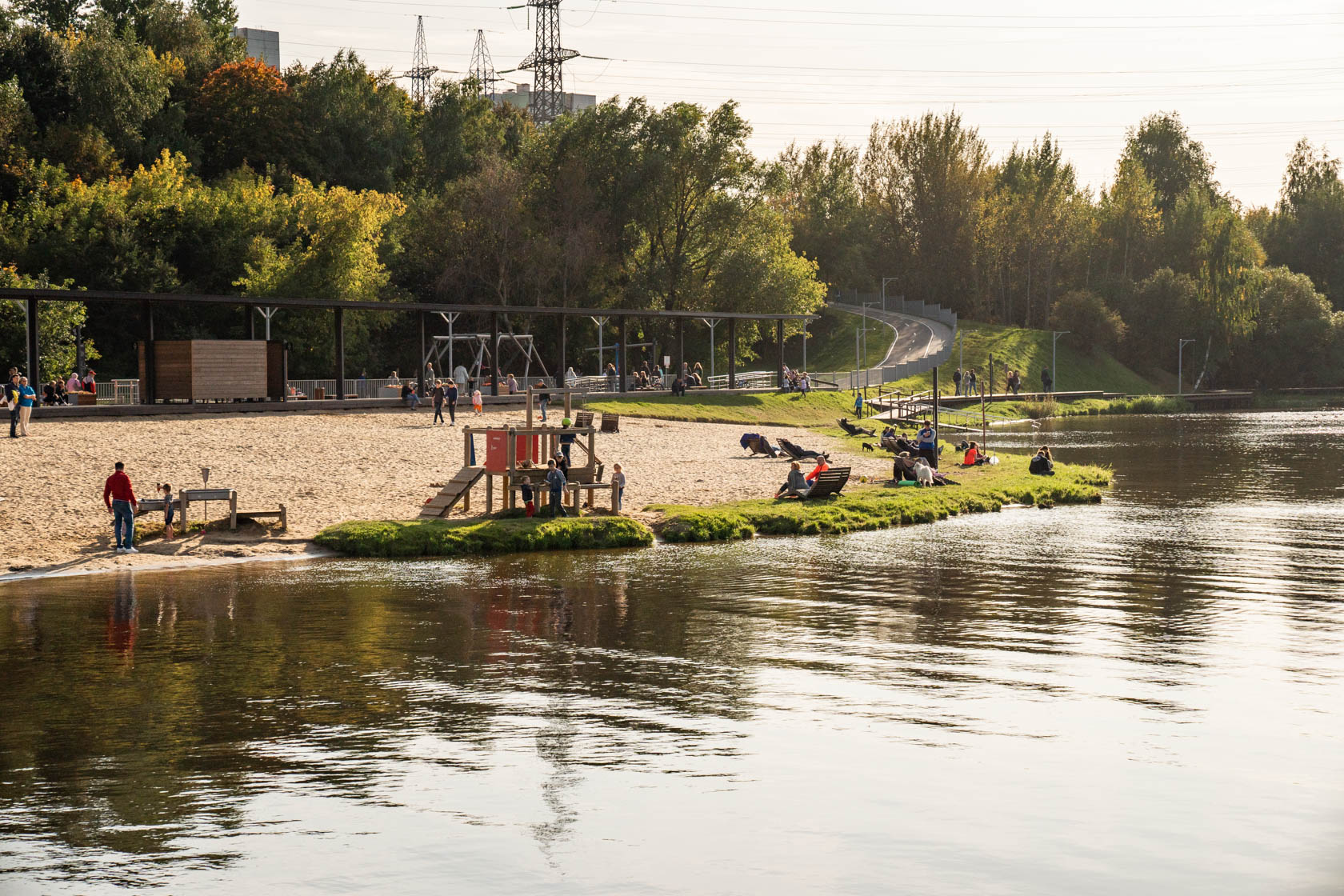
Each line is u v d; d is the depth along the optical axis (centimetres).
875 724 1317
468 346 9344
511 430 2862
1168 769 1170
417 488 3266
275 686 1462
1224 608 1997
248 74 9825
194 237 7812
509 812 1054
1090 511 3459
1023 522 3209
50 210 7331
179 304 7575
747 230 10244
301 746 1233
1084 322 13325
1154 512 3434
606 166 9894
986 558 2545
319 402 5138
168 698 1403
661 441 4850
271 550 2522
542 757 1200
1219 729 1303
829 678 1517
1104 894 892
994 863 948
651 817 1045
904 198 15612
